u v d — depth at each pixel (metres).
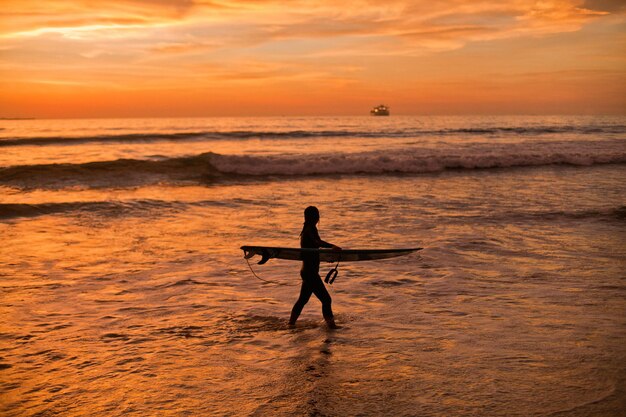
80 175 21.73
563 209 14.99
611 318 6.35
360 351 5.37
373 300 7.27
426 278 8.40
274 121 123.25
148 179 21.77
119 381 4.70
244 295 7.62
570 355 5.16
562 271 8.72
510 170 26.11
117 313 6.77
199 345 5.62
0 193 18.39
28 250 10.43
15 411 4.12
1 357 5.27
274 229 12.55
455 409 4.05
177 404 4.23
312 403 4.20
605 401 4.16
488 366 4.90
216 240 11.40
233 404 4.21
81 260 9.68
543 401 4.16
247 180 22.33
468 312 6.64
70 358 5.26
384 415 3.97
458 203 16.33
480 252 10.13
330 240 11.11
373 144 40.31
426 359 5.11
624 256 9.75
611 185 20.53
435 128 67.25
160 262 9.58
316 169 24.62
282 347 5.54
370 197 17.69
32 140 36.31
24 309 6.91
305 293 6.25
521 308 6.78
